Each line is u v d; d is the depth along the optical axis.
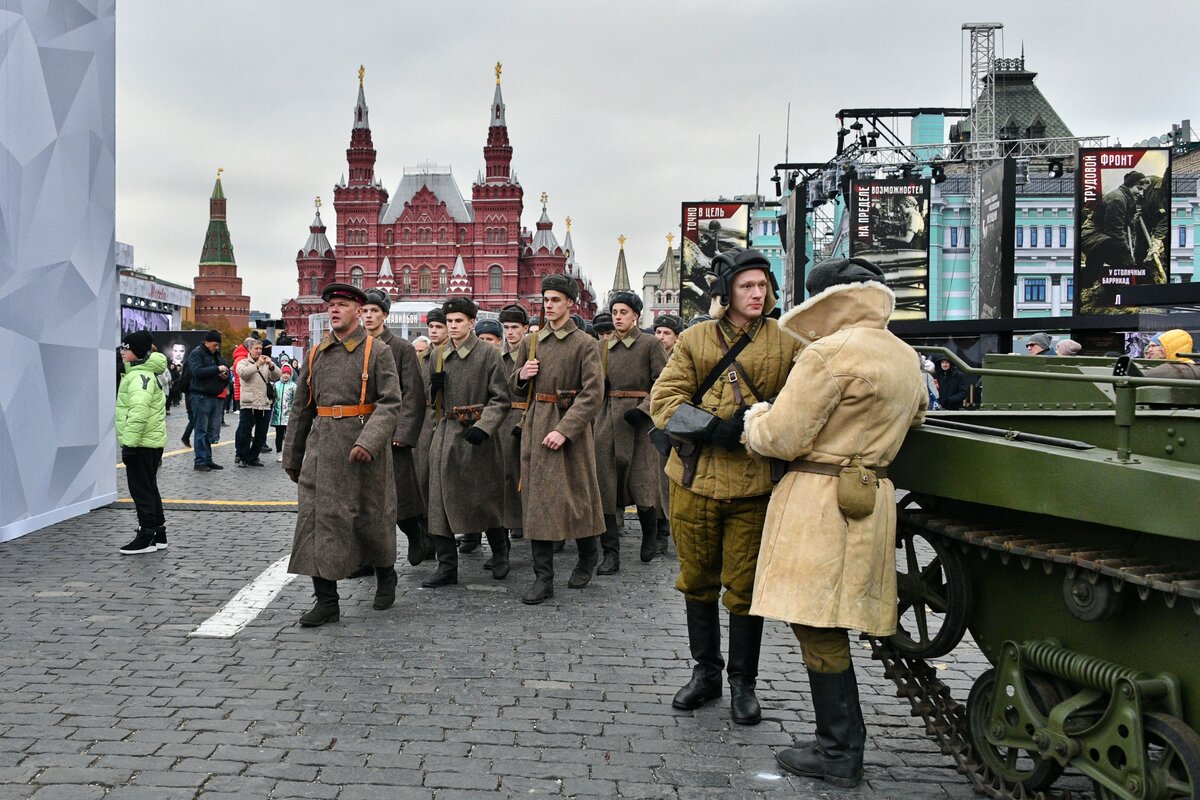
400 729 3.97
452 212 108.38
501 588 6.63
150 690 4.38
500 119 107.50
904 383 3.31
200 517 9.09
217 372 13.65
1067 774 3.64
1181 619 2.73
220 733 3.89
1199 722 2.69
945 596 3.59
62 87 8.51
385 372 5.64
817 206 42.41
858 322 3.38
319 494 5.55
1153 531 2.56
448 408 6.69
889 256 29.09
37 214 8.20
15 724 3.94
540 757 3.72
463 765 3.63
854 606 3.30
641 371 7.67
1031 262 53.81
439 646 5.17
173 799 3.30
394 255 107.81
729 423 3.80
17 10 7.80
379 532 5.73
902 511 3.65
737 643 4.11
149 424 7.34
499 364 6.65
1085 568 2.83
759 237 69.88
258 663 4.82
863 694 4.55
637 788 3.47
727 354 3.92
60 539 7.88
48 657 4.84
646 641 5.33
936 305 51.00
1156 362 4.16
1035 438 3.13
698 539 4.06
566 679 4.66
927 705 3.60
